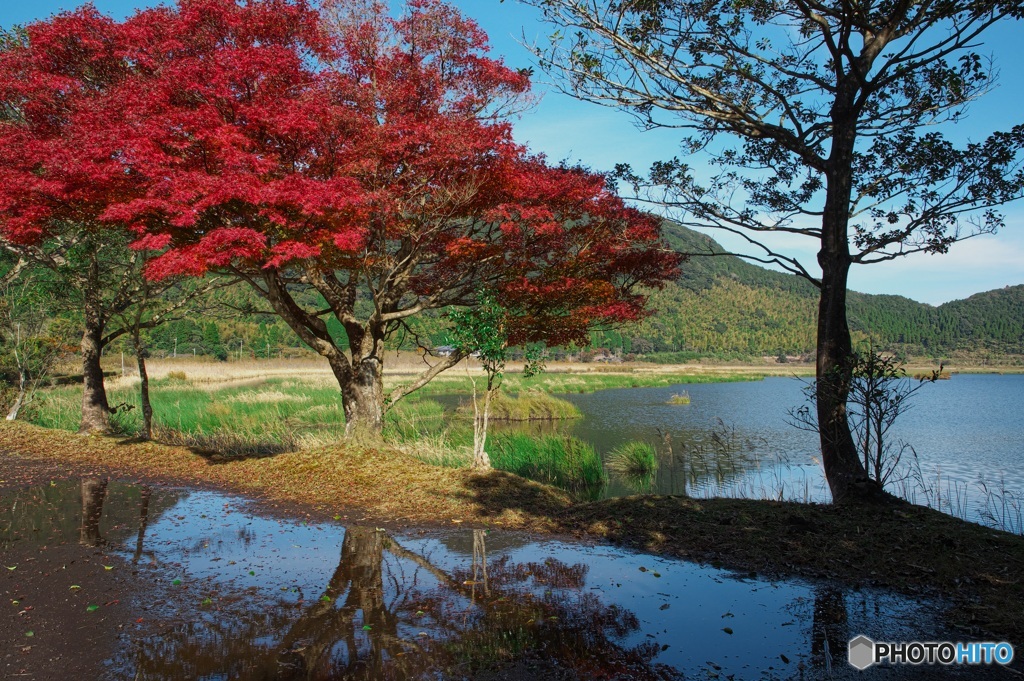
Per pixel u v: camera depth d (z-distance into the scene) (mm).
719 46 8953
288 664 4348
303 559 6750
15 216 9266
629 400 38000
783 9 8617
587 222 11031
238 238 7703
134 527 8062
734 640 4719
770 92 9281
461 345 10727
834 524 7270
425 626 5000
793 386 54875
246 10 9258
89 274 14227
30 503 9430
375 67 9812
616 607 5379
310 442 14398
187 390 30172
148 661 4383
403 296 12539
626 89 8969
